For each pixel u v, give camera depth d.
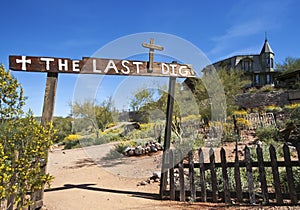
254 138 11.64
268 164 4.98
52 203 5.20
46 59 5.05
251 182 5.06
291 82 32.12
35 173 3.92
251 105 27.72
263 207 4.73
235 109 19.92
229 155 8.77
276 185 4.87
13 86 3.95
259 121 14.64
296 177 5.52
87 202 5.35
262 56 47.88
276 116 15.23
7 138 3.91
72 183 7.28
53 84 5.09
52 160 11.87
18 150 3.98
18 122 3.98
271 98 27.27
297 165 4.83
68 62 5.22
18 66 4.83
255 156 7.42
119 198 5.67
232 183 5.76
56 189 6.53
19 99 4.02
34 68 4.95
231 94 20.66
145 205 5.20
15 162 3.72
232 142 11.48
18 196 3.75
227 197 5.19
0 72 3.90
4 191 3.38
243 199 5.18
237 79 22.09
